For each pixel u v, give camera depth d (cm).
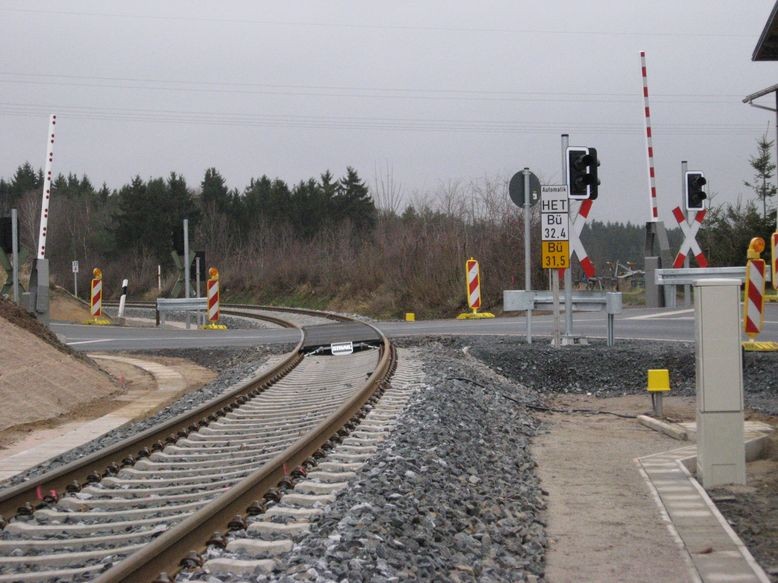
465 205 5166
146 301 7812
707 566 663
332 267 6141
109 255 9250
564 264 2012
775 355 1744
